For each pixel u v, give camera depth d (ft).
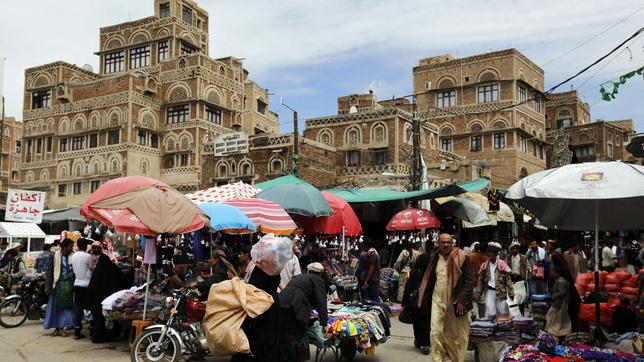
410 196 56.75
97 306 34.09
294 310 21.58
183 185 136.46
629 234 94.79
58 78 153.48
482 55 143.95
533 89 148.46
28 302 41.55
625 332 29.71
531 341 26.50
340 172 103.30
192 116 142.51
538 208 30.27
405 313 32.68
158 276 39.09
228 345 19.45
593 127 169.48
